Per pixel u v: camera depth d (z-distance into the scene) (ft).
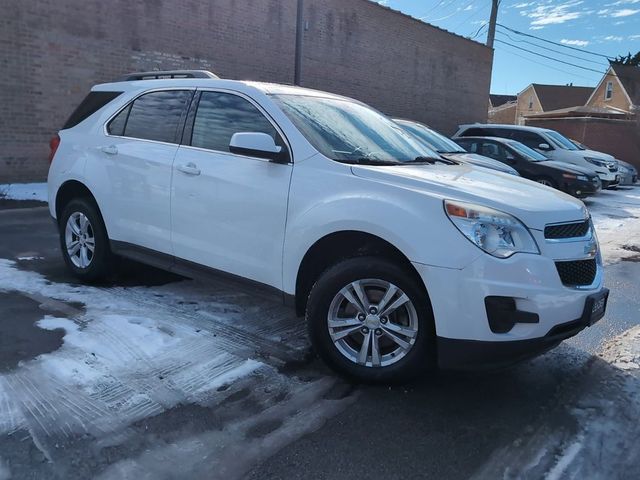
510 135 52.42
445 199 10.89
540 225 10.85
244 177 13.23
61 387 10.94
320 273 12.64
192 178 14.20
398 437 10.00
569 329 11.04
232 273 13.62
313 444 9.68
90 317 14.43
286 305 12.80
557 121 91.66
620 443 10.00
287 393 11.34
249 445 9.55
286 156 12.80
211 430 9.91
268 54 50.06
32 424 9.70
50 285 17.10
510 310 10.43
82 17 36.52
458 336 10.53
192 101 15.07
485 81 81.92
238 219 13.28
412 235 10.75
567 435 10.23
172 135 15.19
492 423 10.60
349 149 13.29
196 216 14.14
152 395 10.89
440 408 11.07
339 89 58.95
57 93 36.09
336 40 57.26
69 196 18.31
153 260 15.52
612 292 20.31
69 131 18.19
